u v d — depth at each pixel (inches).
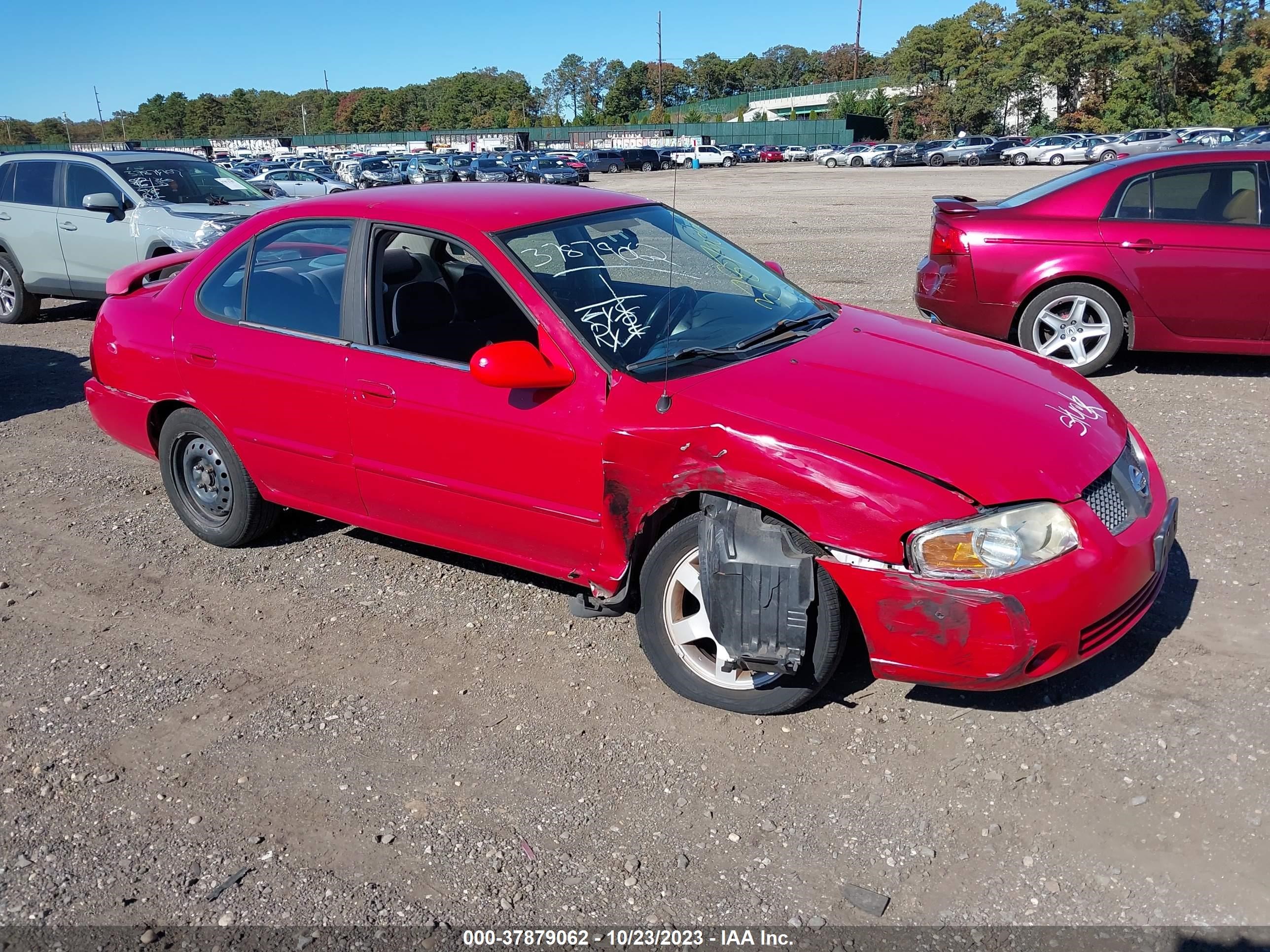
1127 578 122.5
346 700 144.9
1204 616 151.8
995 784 120.0
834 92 4055.1
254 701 145.6
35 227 408.5
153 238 382.3
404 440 156.9
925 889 105.6
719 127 3368.6
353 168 1962.4
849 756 127.0
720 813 118.4
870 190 1228.5
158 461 226.4
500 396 145.4
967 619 116.4
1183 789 116.6
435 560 188.5
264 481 182.7
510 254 148.9
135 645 163.2
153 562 193.0
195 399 184.2
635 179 1914.4
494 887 108.9
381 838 116.9
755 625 123.1
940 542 116.3
